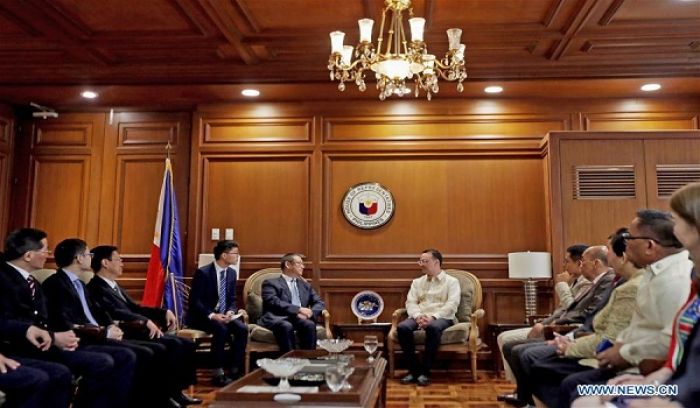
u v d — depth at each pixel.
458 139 5.25
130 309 3.57
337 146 5.31
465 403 3.54
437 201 5.23
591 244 4.83
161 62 4.77
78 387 2.68
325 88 5.04
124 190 5.50
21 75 4.91
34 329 2.45
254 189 5.33
